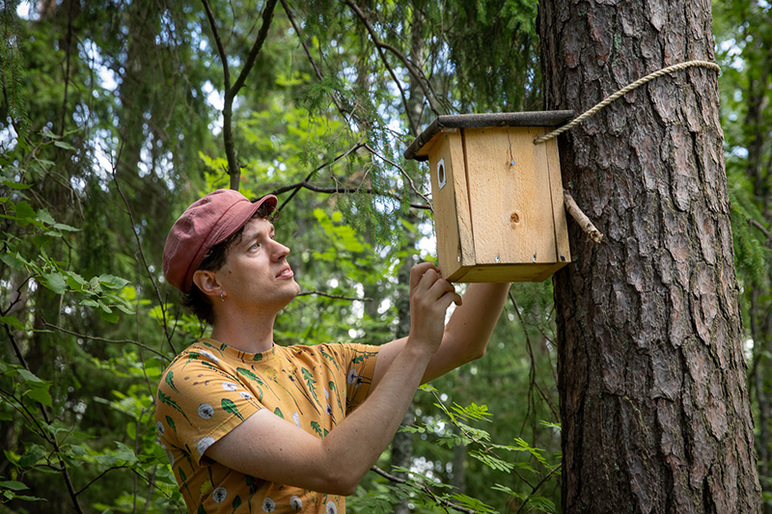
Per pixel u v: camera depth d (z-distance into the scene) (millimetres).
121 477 5098
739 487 1476
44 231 2369
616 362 1516
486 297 1808
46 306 3670
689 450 1460
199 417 1459
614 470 1494
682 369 1486
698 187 1561
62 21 4262
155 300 4816
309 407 1647
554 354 5301
